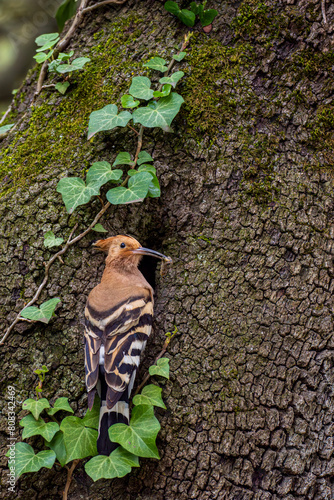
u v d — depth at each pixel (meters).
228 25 6.70
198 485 5.63
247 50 6.56
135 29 7.07
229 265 6.06
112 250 6.08
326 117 6.34
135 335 5.70
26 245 6.19
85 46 7.24
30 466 5.40
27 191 6.35
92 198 6.27
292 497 5.55
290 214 6.09
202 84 6.52
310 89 6.41
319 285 5.96
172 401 5.82
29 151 6.70
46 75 7.21
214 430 5.71
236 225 6.12
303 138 6.29
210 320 5.96
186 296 6.06
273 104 6.38
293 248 6.02
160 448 5.74
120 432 5.43
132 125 6.51
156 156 6.37
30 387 5.89
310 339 5.85
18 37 14.15
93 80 6.92
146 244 6.53
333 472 5.66
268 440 5.66
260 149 6.29
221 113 6.40
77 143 6.55
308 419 5.71
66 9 8.27
